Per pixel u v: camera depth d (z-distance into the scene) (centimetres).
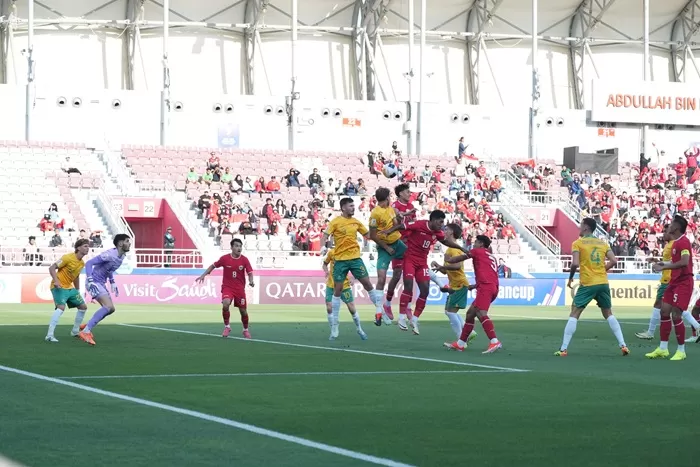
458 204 5869
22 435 1100
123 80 7044
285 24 7212
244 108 6656
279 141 6706
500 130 6981
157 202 5659
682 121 7244
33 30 6544
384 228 2556
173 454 1004
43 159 5825
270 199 5766
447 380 1661
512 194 6366
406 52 7494
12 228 5150
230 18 7162
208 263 5028
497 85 7656
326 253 2550
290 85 7269
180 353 2103
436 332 2848
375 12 7350
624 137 7225
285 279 4950
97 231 4997
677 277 2138
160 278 4806
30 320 3231
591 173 6744
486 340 2594
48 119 6331
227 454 1006
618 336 2211
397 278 2684
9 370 1731
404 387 1559
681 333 2134
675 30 7925
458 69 7625
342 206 2508
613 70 7825
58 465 949
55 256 4841
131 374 1692
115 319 3384
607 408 1358
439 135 6869
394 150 6512
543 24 7712
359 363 1925
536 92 7006
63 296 2372
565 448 1063
